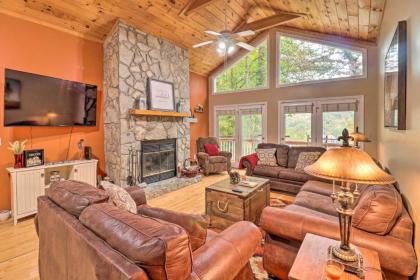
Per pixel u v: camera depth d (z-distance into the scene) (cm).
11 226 291
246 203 267
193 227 136
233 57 670
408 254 136
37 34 349
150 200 393
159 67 483
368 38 469
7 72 300
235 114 686
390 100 260
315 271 127
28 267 211
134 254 92
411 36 178
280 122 605
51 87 347
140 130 441
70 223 125
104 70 438
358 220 158
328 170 128
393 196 156
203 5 376
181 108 531
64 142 386
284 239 183
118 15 391
